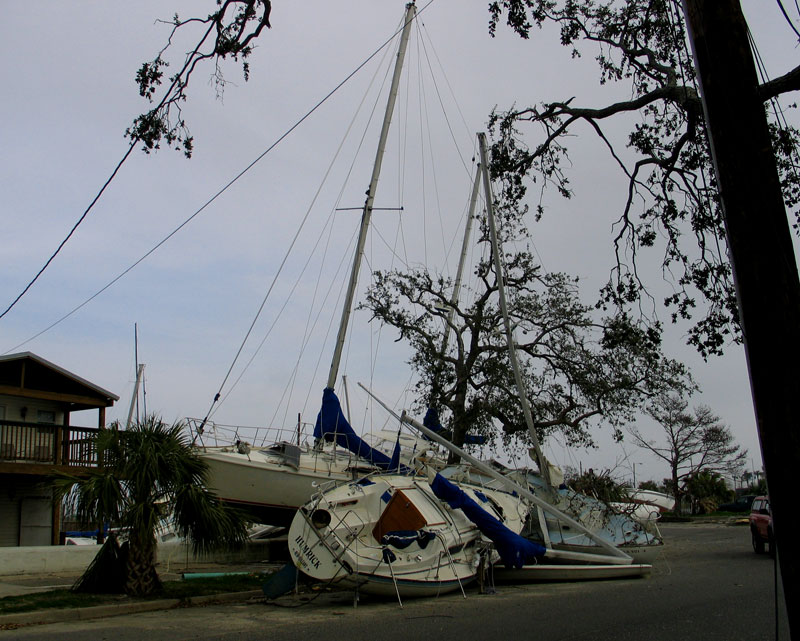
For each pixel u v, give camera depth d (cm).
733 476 6756
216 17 1270
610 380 2792
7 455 2175
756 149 621
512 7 1395
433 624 1067
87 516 1280
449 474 2142
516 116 1509
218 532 1330
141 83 1288
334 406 2302
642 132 1426
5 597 1269
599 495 2123
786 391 589
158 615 1203
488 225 2289
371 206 2623
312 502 1436
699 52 645
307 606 1311
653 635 942
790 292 602
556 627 1015
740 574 1683
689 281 1402
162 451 1338
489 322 2812
